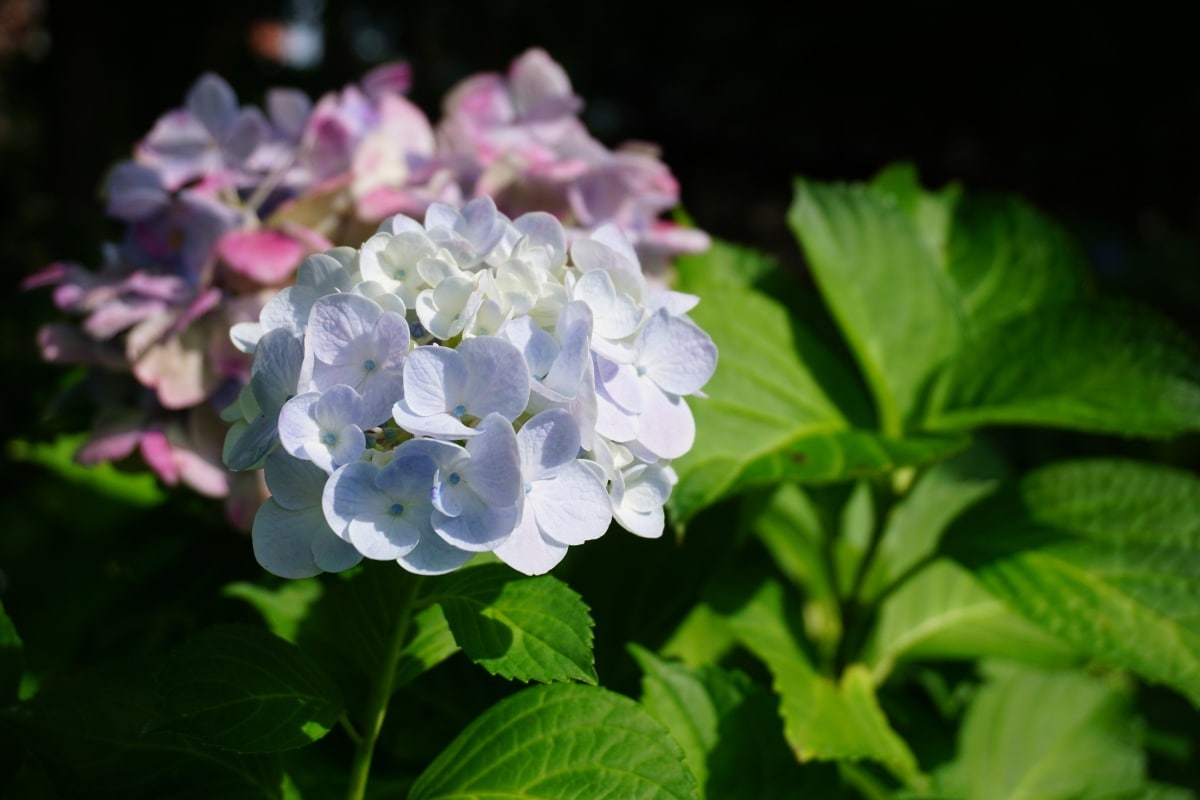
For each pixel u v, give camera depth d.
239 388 0.67
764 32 3.06
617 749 0.53
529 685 0.65
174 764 0.56
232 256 0.65
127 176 0.71
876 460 0.64
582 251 0.54
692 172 3.24
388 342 0.49
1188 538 0.66
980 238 0.81
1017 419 0.69
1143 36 2.62
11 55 2.92
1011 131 2.92
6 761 0.58
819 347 0.73
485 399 0.48
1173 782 0.93
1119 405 0.67
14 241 1.07
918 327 0.73
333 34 3.13
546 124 0.75
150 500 0.91
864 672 0.71
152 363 0.65
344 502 0.47
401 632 0.54
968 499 0.86
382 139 0.71
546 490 0.49
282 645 0.53
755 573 0.73
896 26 2.89
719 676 0.64
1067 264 0.78
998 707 0.82
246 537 0.73
